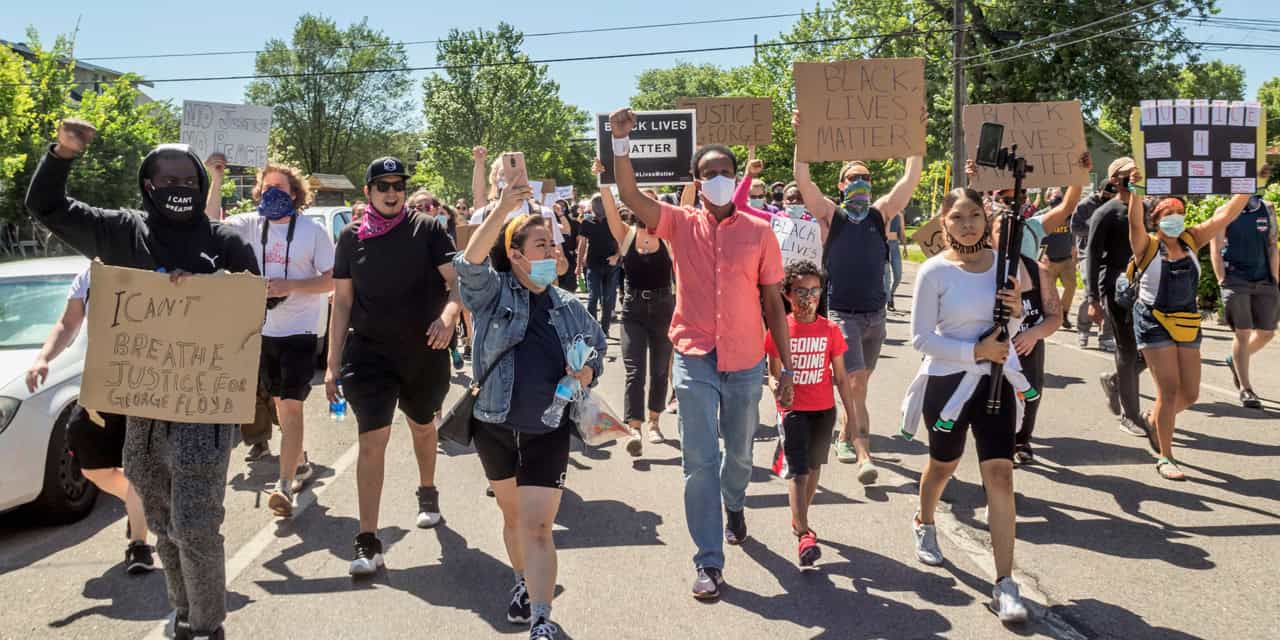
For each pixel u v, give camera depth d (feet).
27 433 17.47
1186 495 18.47
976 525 17.04
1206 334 38.88
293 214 19.02
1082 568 14.93
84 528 18.19
